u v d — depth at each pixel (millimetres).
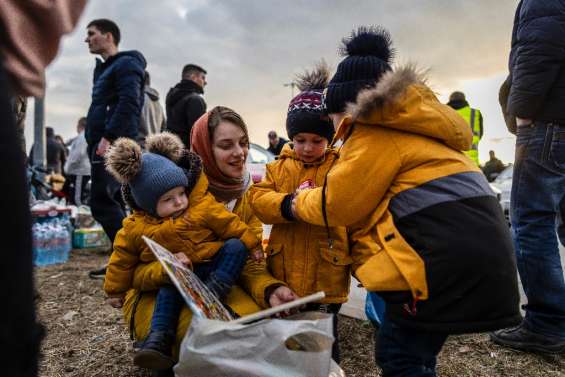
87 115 3902
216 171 2000
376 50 1624
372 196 1467
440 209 1395
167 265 1312
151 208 1771
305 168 1893
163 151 1890
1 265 726
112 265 1848
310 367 1204
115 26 3992
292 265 1827
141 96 3885
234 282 1802
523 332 2389
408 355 1503
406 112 1430
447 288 1356
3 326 729
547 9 2174
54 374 2209
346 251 1753
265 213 1790
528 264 2324
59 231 4773
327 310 1818
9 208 738
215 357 1179
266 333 1194
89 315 3029
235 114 1994
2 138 738
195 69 4457
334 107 1594
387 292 1464
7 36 825
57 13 871
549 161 2262
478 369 2221
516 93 2260
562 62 2195
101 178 3818
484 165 13461
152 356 1499
